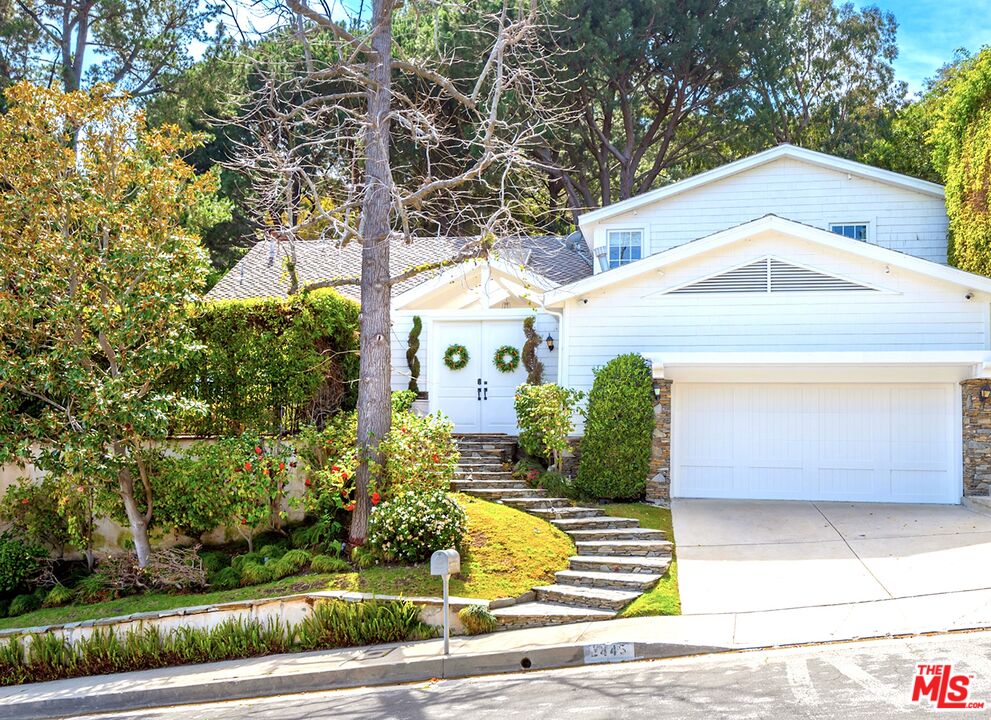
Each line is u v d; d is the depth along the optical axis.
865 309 16.23
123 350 13.51
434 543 12.60
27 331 13.45
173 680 10.63
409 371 20.25
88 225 13.23
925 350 15.96
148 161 15.74
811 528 14.23
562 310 17.47
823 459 16.48
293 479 15.02
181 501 13.93
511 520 13.91
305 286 15.12
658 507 15.62
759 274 16.64
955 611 10.06
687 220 22.38
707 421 16.86
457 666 10.13
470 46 23.84
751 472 16.69
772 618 10.48
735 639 9.88
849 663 8.77
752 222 16.41
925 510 15.24
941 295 15.93
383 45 14.51
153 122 27.45
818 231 16.17
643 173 35.38
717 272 16.75
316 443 14.26
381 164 14.28
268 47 16.28
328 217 13.97
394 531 12.64
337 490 13.72
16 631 11.97
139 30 28.19
